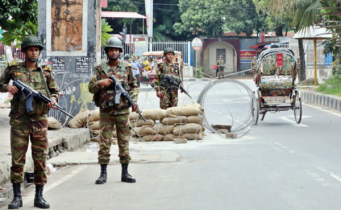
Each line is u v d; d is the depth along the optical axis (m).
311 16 19.30
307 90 21.09
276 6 19.25
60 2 11.08
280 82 13.32
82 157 8.40
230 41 47.84
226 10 45.25
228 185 6.30
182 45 40.47
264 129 12.19
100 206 5.42
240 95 22.12
